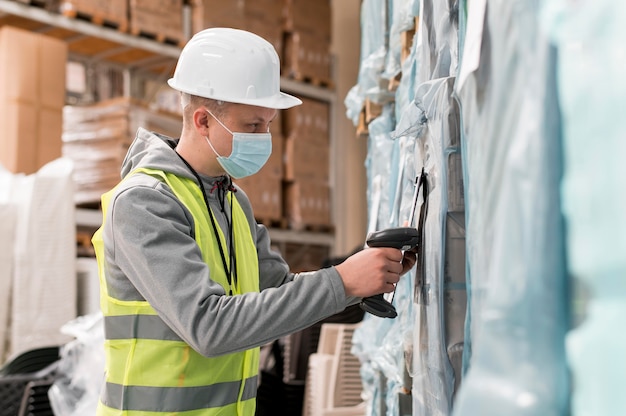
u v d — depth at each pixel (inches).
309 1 289.7
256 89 71.3
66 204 182.9
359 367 141.1
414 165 72.7
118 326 69.4
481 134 44.0
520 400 32.1
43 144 201.8
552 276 32.7
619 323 28.4
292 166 276.8
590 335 29.8
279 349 156.9
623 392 28.0
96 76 268.5
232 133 71.2
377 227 96.3
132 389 68.5
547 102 33.1
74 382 130.3
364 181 319.9
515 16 37.3
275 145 271.7
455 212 57.6
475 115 45.5
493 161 40.9
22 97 198.1
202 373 68.9
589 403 29.9
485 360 34.4
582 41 30.6
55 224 180.9
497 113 39.8
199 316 62.8
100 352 128.6
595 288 29.9
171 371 67.9
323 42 295.3
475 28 43.9
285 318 62.6
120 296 69.0
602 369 29.1
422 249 65.7
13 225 178.1
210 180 74.1
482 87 43.6
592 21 30.0
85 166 218.1
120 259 66.8
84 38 239.0
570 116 31.3
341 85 316.2
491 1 41.2
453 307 57.4
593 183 29.8
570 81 31.3
